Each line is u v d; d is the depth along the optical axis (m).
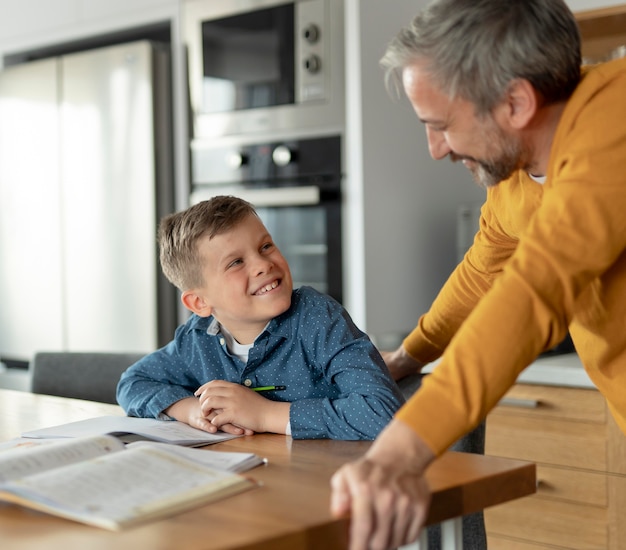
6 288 3.61
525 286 0.88
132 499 0.88
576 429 2.14
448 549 1.04
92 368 2.12
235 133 2.99
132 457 1.00
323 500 0.91
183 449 1.10
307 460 1.11
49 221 3.44
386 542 0.81
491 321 0.87
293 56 2.82
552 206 0.93
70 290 3.39
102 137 3.25
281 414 1.29
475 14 0.99
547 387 2.19
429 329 1.62
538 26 0.99
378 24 2.73
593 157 0.95
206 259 1.38
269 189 2.88
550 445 2.19
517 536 2.25
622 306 1.10
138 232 3.17
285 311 1.41
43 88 3.42
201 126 3.08
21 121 3.51
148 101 3.12
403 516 0.80
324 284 2.79
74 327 3.38
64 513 0.85
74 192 3.35
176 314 3.23
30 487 0.89
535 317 0.87
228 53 2.99
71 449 1.06
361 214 2.68
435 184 2.94
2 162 3.59
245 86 2.95
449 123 1.05
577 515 2.14
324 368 1.36
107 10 3.31
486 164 1.08
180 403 1.40
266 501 0.91
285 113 2.86
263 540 0.79
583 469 2.13
